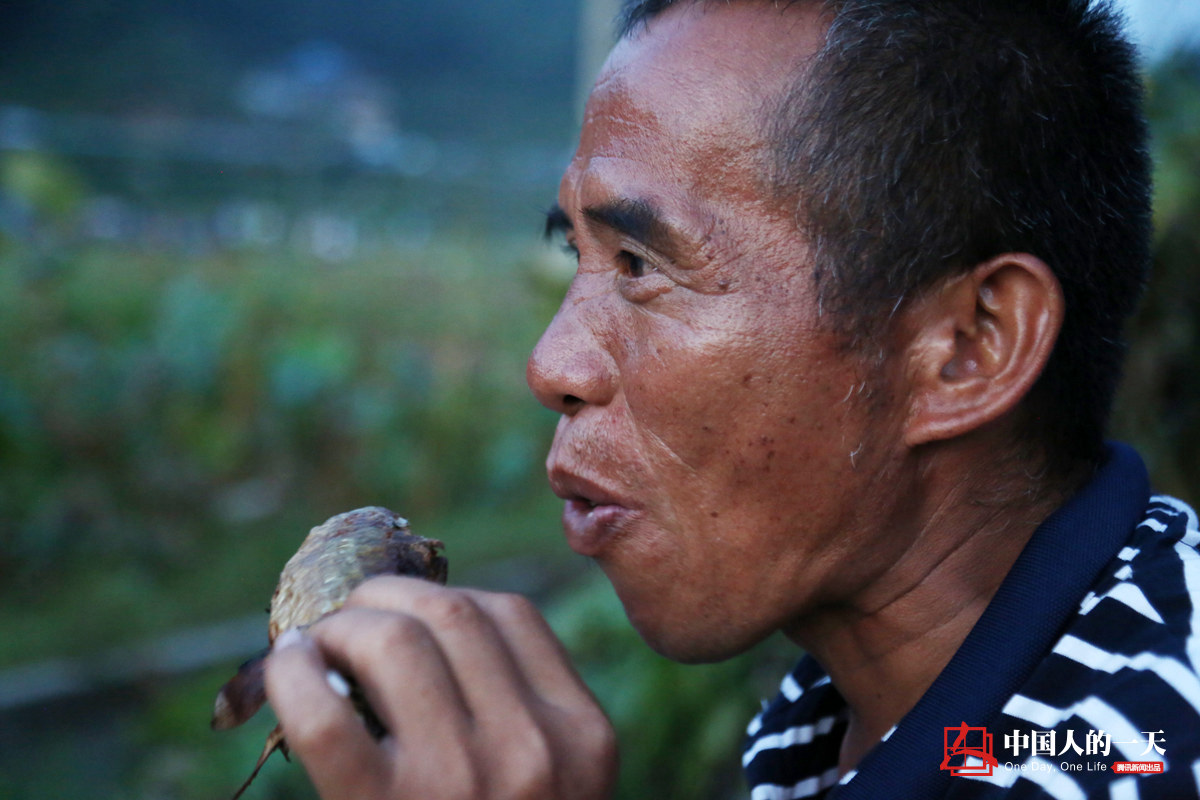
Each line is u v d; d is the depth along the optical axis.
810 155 0.97
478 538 6.09
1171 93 2.16
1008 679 0.93
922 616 1.06
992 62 1.00
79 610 4.83
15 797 3.64
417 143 16.97
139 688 4.43
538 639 0.81
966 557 1.05
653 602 1.06
